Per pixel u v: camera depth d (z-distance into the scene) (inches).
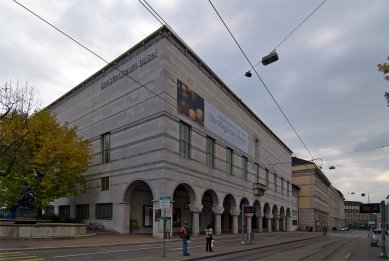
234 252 933.2
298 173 4111.7
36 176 1422.2
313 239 1918.1
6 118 1229.7
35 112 1471.5
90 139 1724.9
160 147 1357.0
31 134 1374.3
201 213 1931.6
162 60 1401.3
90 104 1769.2
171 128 1403.8
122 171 1505.9
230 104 1987.0
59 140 1430.9
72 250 818.2
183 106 1496.1
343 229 5007.4
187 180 1483.8
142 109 1456.7
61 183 1439.5
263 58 600.7
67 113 1950.1
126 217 1467.8
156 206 1331.2
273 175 2760.8
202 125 1643.7
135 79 1510.8
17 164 1311.5
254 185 2253.9
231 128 1968.5
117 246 957.2
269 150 2672.2
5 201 1433.3
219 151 1798.7
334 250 1106.1
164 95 1376.7
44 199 1407.5
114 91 1621.6
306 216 3986.2
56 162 1437.0
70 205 1791.3
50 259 657.0
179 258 735.1
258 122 2440.9
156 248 946.7
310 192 4010.8
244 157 2158.0
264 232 2459.4
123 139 1530.5
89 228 1535.4
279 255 879.7
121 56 1578.5
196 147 1577.3
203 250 940.0
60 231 1106.1
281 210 2994.6
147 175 1387.8
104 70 1696.6
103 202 1577.3
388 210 3361.2
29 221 1070.4
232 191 1916.8
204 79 1697.8
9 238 979.9
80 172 1519.4
